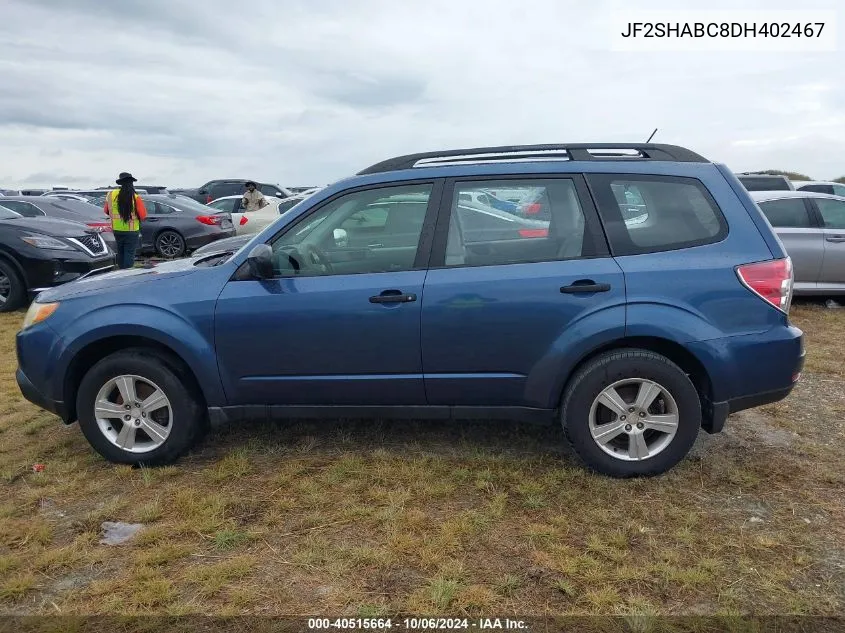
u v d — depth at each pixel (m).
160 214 14.36
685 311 3.30
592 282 3.34
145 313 3.58
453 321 3.41
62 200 14.02
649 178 3.50
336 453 3.92
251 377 3.62
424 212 3.55
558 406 3.53
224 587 2.65
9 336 7.12
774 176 14.28
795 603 2.49
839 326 7.01
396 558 2.83
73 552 2.91
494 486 3.45
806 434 4.12
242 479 3.60
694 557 2.80
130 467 3.76
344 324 3.48
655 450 3.44
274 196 21.72
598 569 2.72
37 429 4.45
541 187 3.51
